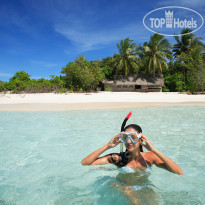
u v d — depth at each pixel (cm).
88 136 488
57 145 412
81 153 359
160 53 3338
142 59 4109
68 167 291
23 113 930
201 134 502
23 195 212
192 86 2516
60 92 2392
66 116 832
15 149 386
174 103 1427
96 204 190
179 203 190
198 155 341
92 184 230
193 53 3681
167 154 348
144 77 3434
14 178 256
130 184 222
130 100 1672
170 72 3825
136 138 235
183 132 524
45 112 965
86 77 2844
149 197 197
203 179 243
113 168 264
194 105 1276
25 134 514
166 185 224
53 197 207
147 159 263
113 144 253
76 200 199
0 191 221
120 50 3512
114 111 989
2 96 1880
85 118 777
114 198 198
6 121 714
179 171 234
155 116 812
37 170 281
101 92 2656
